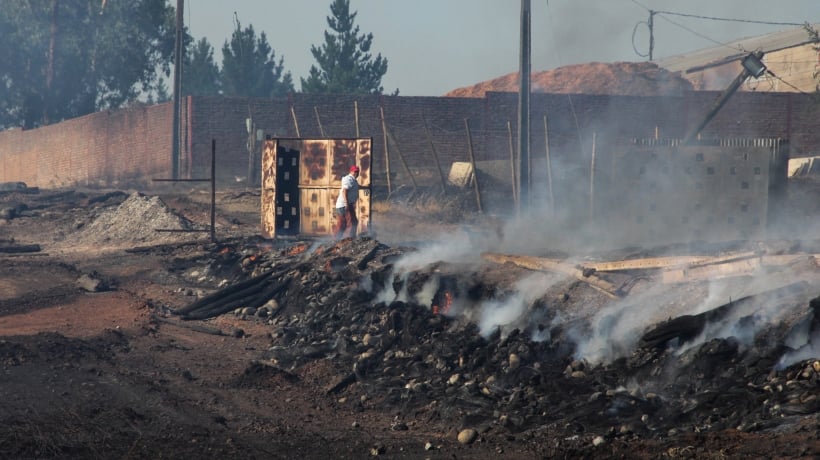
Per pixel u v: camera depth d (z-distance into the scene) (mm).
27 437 24234
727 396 25234
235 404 30312
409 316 38688
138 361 35406
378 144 112750
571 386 29219
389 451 24859
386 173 99750
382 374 34469
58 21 159500
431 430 27625
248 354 38500
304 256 53531
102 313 44719
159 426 26656
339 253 50562
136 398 29469
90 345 36469
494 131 114062
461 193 87062
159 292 51906
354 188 58656
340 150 62656
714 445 21594
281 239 62188
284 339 41156
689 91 117000
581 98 114938
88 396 29125
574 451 22938
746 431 22641
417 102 113250
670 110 116875
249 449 24859
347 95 112812
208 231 65625
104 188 120438
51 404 27859
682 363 27984
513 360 32094
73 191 106625
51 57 158625
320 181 63438
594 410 26562
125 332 40438
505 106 114250
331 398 31938
